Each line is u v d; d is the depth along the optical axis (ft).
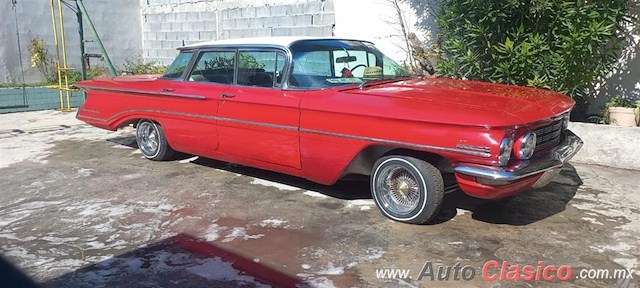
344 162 14.29
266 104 15.79
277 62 16.11
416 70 26.78
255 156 16.66
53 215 15.08
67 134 27.66
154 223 14.28
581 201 15.58
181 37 40.50
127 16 42.39
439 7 25.44
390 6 28.19
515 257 11.76
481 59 21.18
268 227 13.82
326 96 14.69
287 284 10.69
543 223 13.80
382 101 13.62
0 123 31.22
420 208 13.26
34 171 20.07
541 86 20.04
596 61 20.26
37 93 36.50
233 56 17.44
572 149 14.15
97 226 14.15
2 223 14.53
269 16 34.32
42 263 11.95
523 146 12.09
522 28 20.26
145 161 21.29
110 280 11.05
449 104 12.96
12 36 36.37
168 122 19.44
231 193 16.81
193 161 21.13
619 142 19.20
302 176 15.71
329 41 17.16
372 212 14.79
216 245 12.72
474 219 14.12
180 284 10.80
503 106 12.69
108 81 21.88
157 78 20.35
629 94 22.12
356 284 10.62
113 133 27.84
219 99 17.22
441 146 12.41
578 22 19.35
